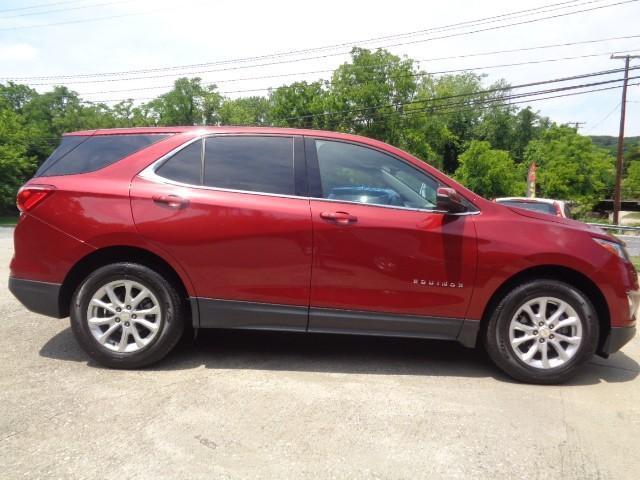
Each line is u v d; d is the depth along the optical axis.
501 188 47.88
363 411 3.20
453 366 4.12
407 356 4.33
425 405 3.32
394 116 39.72
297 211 3.73
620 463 2.70
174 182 3.82
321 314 3.78
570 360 3.73
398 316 3.78
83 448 2.67
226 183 3.82
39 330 4.68
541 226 3.80
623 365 4.31
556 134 50.53
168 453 2.64
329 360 4.15
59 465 2.51
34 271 3.79
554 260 3.70
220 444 2.75
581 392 3.65
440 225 3.74
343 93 39.12
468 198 3.86
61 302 3.84
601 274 3.71
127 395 3.33
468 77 64.19
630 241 15.23
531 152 61.44
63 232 3.74
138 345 3.76
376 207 3.79
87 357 4.02
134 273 3.72
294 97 40.44
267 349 4.38
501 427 3.05
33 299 3.81
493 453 2.75
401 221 3.74
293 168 3.87
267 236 3.71
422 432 2.95
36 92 51.12
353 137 3.97
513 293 3.73
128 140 3.97
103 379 3.59
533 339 3.76
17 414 3.03
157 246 3.71
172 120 49.78
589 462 2.69
